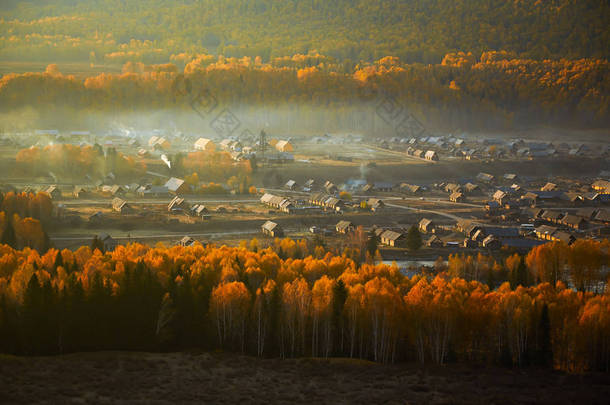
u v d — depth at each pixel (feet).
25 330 590.55
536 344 617.62
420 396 510.58
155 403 462.60
